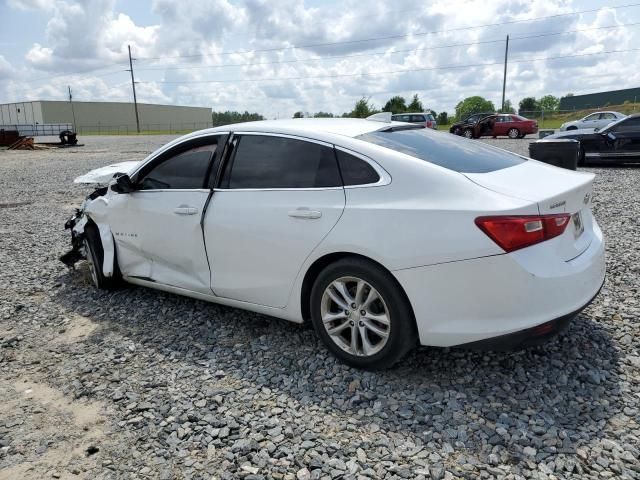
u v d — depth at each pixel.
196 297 4.10
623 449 2.44
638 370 3.10
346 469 2.40
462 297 2.77
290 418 2.81
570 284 2.78
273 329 3.92
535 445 2.49
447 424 2.69
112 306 4.57
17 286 5.20
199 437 2.68
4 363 3.62
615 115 24.58
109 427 2.81
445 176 2.93
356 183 3.13
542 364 3.21
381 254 2.92
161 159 4.19
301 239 3.24
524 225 2.67
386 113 4.31
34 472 2.49
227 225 3.61
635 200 8.27
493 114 29.34
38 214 9.32
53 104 83.19
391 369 3.24
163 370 3.40
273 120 3.91
